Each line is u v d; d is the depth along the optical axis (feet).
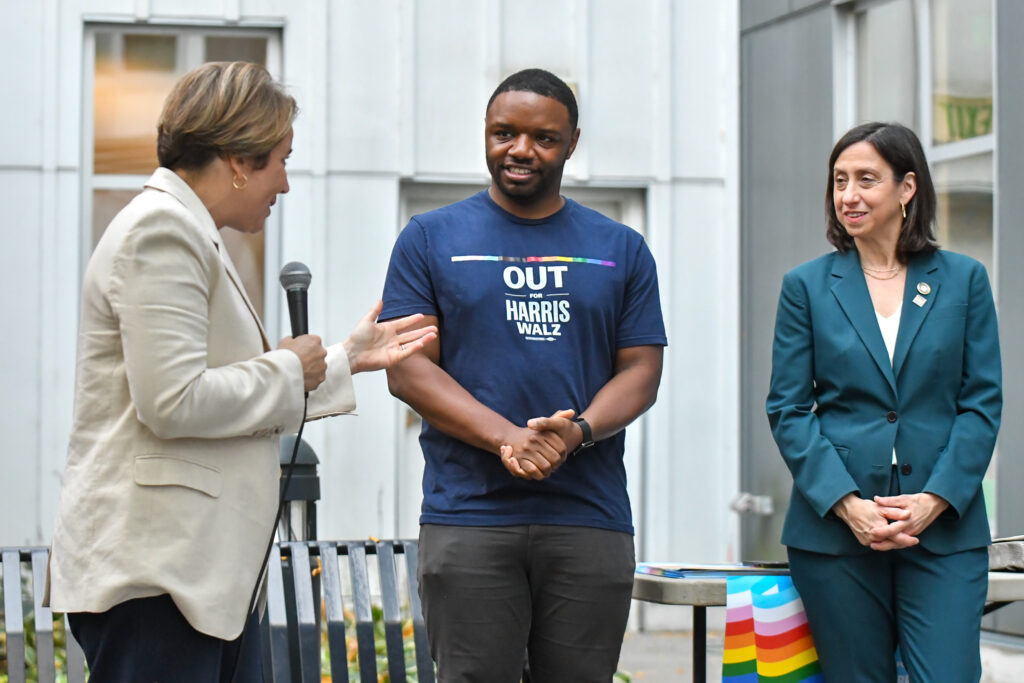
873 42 25.89
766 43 28.17
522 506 12.17
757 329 28.22
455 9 28.09
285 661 13.92
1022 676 21.54
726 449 28.86
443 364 12.59
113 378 9.59
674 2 28.81
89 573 9.49
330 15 27.71
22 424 26.71
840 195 12.94
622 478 12.78
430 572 12.26
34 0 26.84
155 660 9.60
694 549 28.71
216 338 9.83
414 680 19.99
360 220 27.78
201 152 9.86
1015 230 21.80
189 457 9.63
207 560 9.63
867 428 12.58
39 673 13.70
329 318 27.63
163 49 27.50
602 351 12.71
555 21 28.43
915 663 12.19
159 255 9.38
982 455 12.41
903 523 12.06
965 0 23.54
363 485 27.55
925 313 12.66
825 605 12.62
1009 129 21.98
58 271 26.89
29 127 26.84
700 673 14.11
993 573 13.66
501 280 12.43
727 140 29.01
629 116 28.71
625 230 13.07
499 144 12.50
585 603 12.22
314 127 27.66
